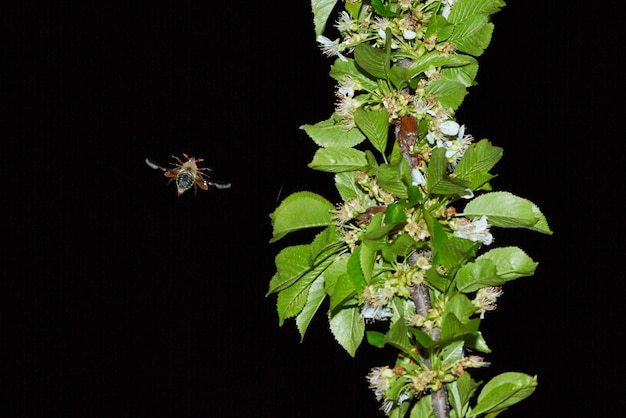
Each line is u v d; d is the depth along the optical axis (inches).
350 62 72.1
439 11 72.5
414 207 70.2
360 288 70.1
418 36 71.8
